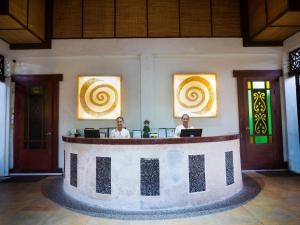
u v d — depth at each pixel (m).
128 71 6.69
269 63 6.75
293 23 5.51
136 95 6.64
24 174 6.54
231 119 6.64
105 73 6.68
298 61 6.23
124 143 3.88
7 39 6.32
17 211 3.77
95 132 4.38
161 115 6.61
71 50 6.63
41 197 4.47
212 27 6.72
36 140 6.65
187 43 6.66
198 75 6.64
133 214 3.62
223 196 4.21
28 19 5.65
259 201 4.08
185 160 3.90
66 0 6.72
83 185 4.20
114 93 6.59
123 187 3.87
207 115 6.59
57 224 3.29
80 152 4.29
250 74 6.70
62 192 4.76
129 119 6.59
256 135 6.71
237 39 6.71
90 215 3.60
